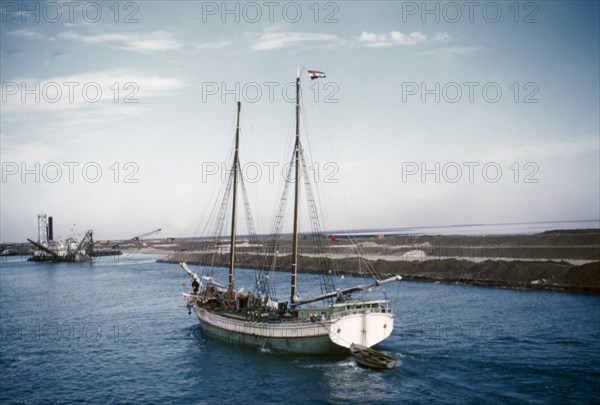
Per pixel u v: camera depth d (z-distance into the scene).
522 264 111.25
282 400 38.75
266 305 58.19
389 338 56.53
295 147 58.56
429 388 39.22
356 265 151.88
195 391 42.31
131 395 42.25
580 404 34.78
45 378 48.34
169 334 67.94
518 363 44.88
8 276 196.62
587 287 88.06
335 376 43.28
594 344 50.81
